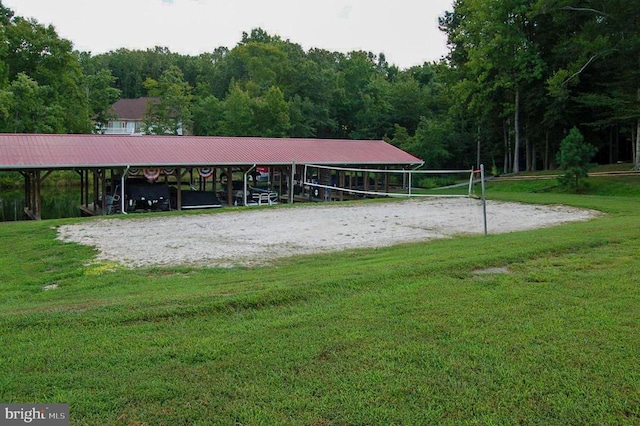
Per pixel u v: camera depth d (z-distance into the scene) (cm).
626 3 2397
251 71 5116
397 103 4662
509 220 1455
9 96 3081
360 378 336
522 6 2859
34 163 1812
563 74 2614
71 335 423
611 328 420
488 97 3338
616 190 2262
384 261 768
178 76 5238
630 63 2495
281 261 877
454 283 583
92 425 284
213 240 1136
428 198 2238
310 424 284
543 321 441
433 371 345
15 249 1047
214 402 307
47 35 3756
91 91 4859
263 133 4169
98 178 2392
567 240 845
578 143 2406
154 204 2150
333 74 4978
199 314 479
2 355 379
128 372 349
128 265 867
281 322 449
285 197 2702
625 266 657
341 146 2822
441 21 3828
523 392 316
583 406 300
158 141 2348
